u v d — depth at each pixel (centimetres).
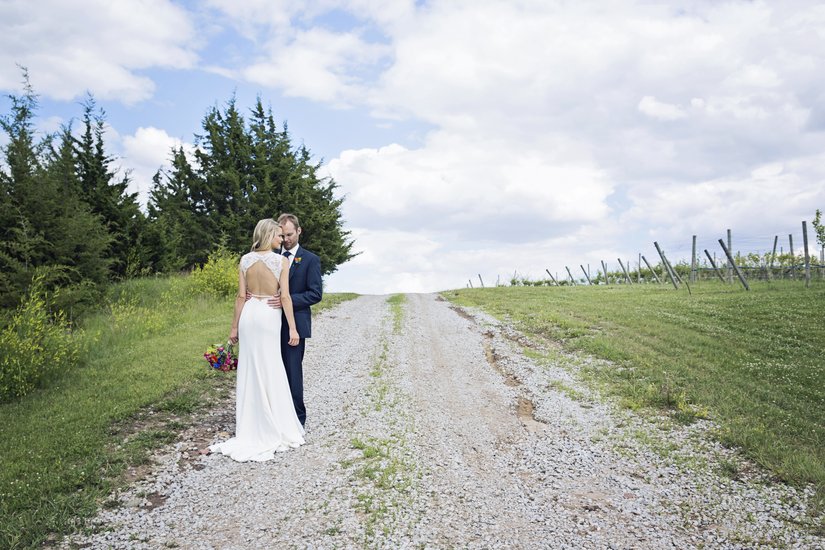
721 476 600
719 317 1494
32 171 1672
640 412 816
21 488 507
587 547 453
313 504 507
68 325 1381
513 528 482
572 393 920
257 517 481
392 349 1298
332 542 441
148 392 831
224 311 1809
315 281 699
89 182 2505
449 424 776
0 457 582
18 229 1523
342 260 3978
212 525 466
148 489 535
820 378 940
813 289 1839
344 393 912
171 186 3391
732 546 458
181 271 3012
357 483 556
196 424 731
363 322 1730
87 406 761
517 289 2866
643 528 488
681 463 636
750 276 2597
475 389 972
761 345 1169
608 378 995
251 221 3105
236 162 3275
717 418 771
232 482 554
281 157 3372
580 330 1383
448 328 1619
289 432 659
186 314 1695
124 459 595
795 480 579
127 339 1288
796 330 1277
